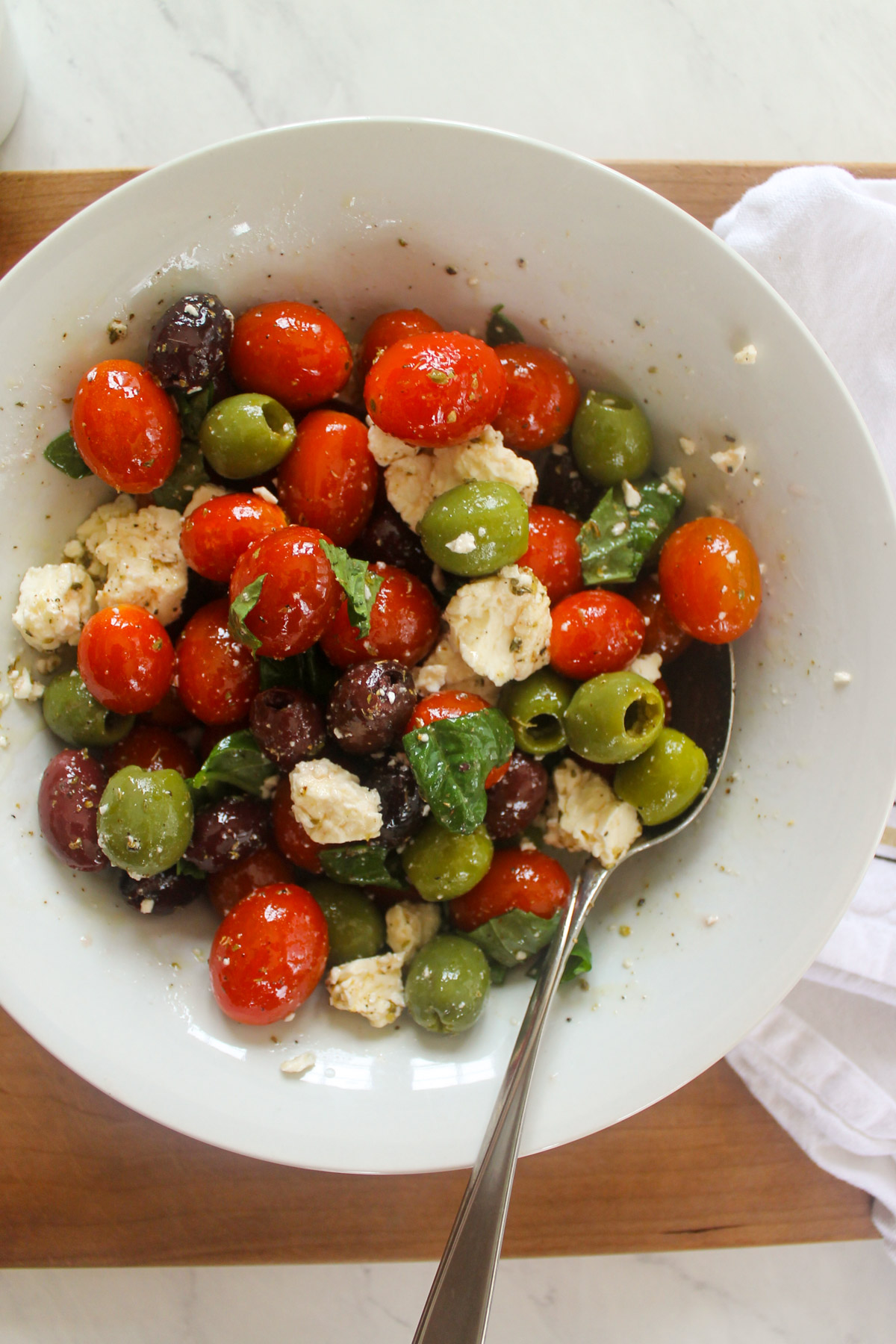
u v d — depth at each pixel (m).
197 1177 0.42
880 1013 0.44
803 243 0.41
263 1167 0.42
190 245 0.37
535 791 0.38
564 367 0.39
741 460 0.38
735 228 0.41
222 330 0.37
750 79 0.45
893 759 0.37
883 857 0.43
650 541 0.39
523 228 0.37
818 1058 0.43
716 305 0.37
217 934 0.38
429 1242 0.42
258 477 0.39
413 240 0.38
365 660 0.38
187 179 0.36
